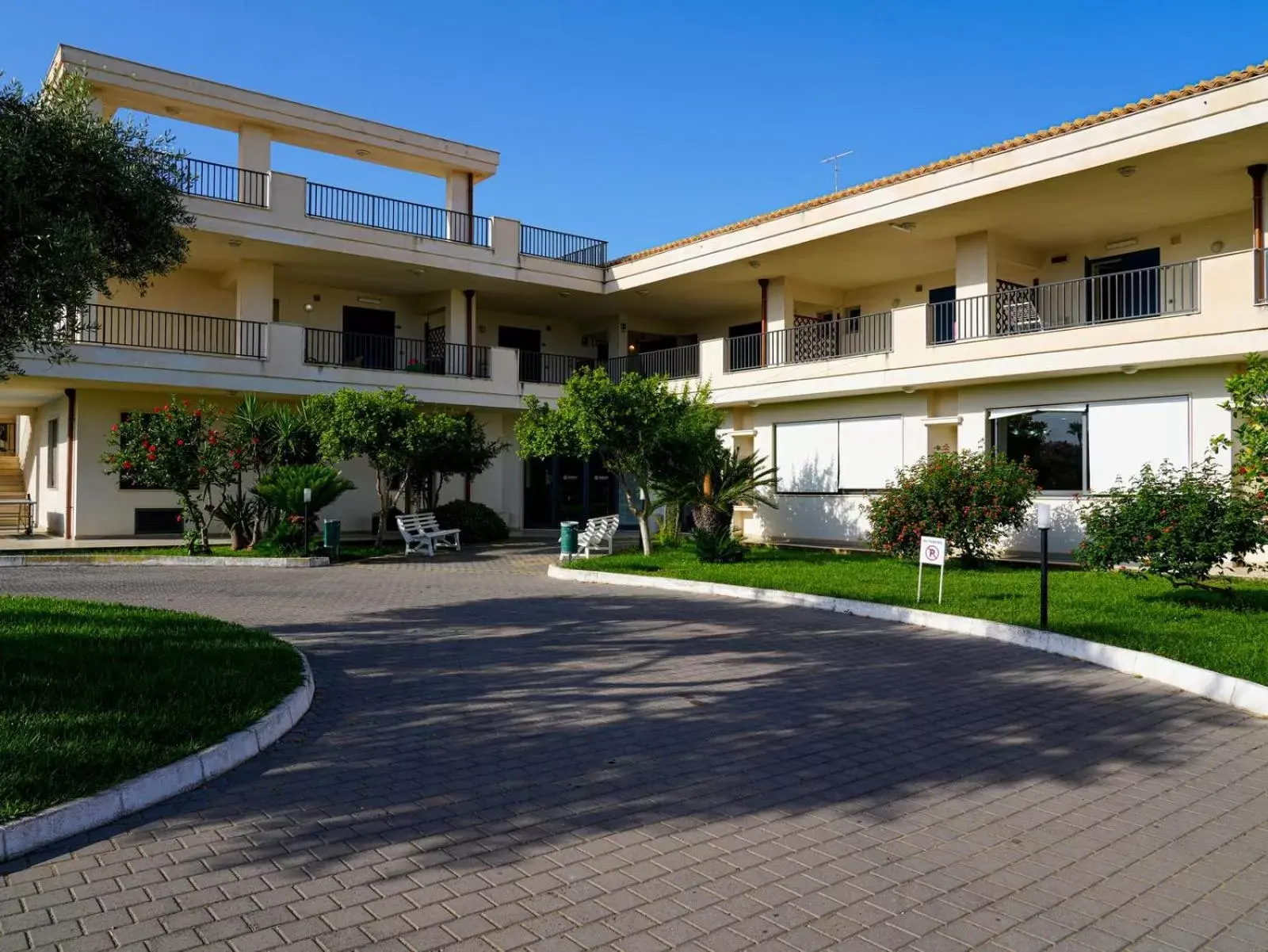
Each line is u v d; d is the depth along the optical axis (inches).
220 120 900.6
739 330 1174.3
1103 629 377.1
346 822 188.1
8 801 180.1
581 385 684.7
